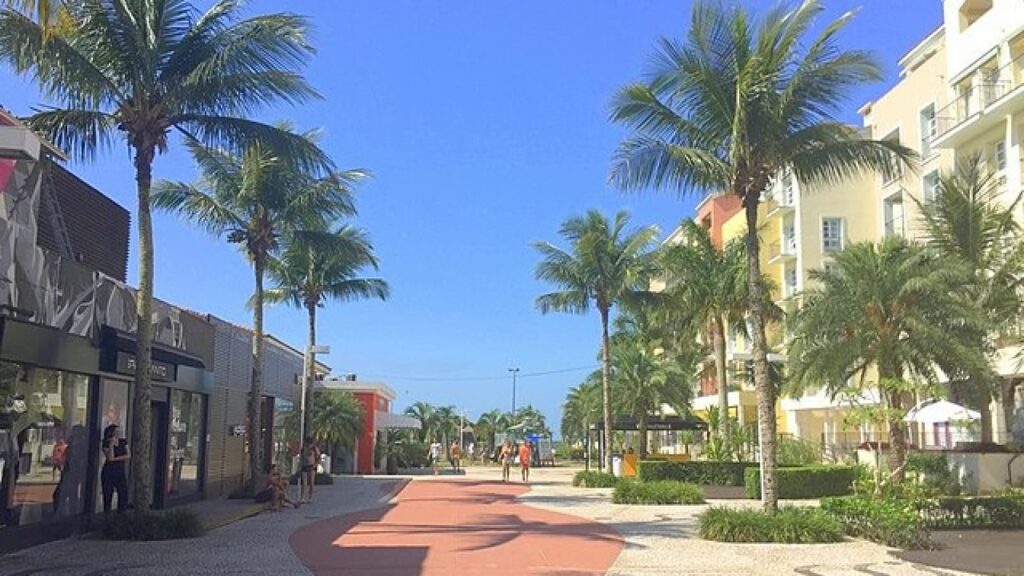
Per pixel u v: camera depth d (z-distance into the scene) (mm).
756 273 15852
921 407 23781
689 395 45469
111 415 17438
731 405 51125
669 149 15906
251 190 24016
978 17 33000
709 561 12812
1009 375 26562
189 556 12992
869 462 27141
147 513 15062
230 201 24703
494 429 99625
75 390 15852
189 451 23500
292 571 11727
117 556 12891
